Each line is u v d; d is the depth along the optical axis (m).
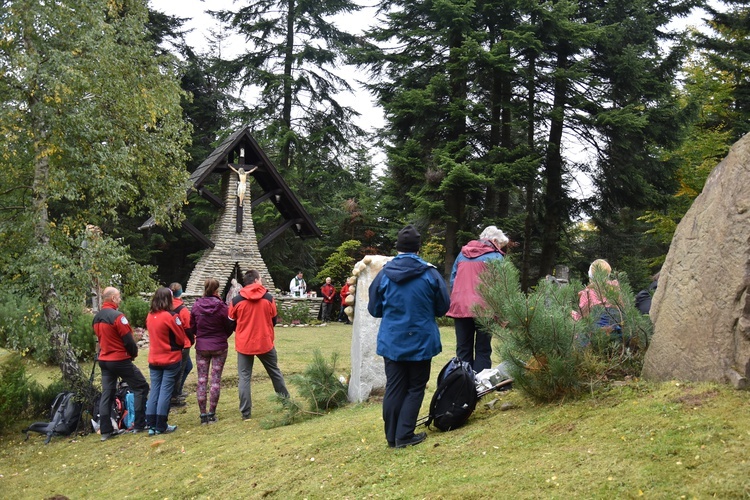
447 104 22.78
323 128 31.03
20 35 8.06
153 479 5.42
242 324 7.29
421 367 4.50
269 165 20.27
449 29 21.73
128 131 9.25
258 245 20.30
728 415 3.46
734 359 3.76
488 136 23.61
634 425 3.70
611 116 21.62
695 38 26.53
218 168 19.97
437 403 4.75
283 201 21.11
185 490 4.89
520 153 21.64
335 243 34.38
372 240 32.53
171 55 10.23
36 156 8.13
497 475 3.56
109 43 8.64
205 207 29.95
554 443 3.84
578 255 28.95
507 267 4.70
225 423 7.26
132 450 6.70
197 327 7.39
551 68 24.27
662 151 23.86
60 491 5.75
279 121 30.39
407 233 4.59
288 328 18.50
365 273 7.39
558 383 4.49
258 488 4.48
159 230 31.09
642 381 4.37
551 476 3.37
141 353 12.61
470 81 23.58
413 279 4.47
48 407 9.05
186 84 31.91
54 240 8.49
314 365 7.39
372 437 4.99
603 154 24.42
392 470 4.08
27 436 7.97
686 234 4.38
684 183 23.33
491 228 6.03
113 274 8.80
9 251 8.52
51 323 8.33
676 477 3.04
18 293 8.68
